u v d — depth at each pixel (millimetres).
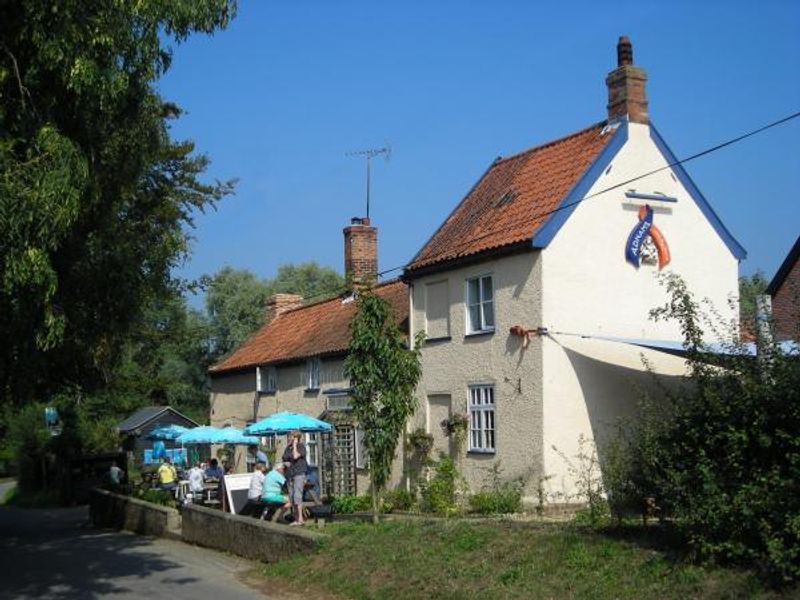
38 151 11398
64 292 14758
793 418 8805
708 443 9406
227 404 36281
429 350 23047
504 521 13156
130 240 16266
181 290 30781
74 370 18906
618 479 10750
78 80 11633
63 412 39500
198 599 12344
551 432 19297
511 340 20375
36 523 27906
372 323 15867
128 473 39125
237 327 63062
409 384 16000
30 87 12109
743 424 9156
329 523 17516
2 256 10930
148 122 15383
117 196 15445
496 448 20531
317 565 13328
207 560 16047
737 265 22500
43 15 11453
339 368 27609
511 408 20188
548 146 23547
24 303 11758
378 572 12125
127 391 53219
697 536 9211
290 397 30766
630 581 9383
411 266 23500
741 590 8320
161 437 35094
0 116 11500
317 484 25500
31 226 10961
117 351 19938
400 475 23406
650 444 10023
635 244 20906
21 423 43469
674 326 21344
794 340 9500
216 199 28562
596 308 20266
